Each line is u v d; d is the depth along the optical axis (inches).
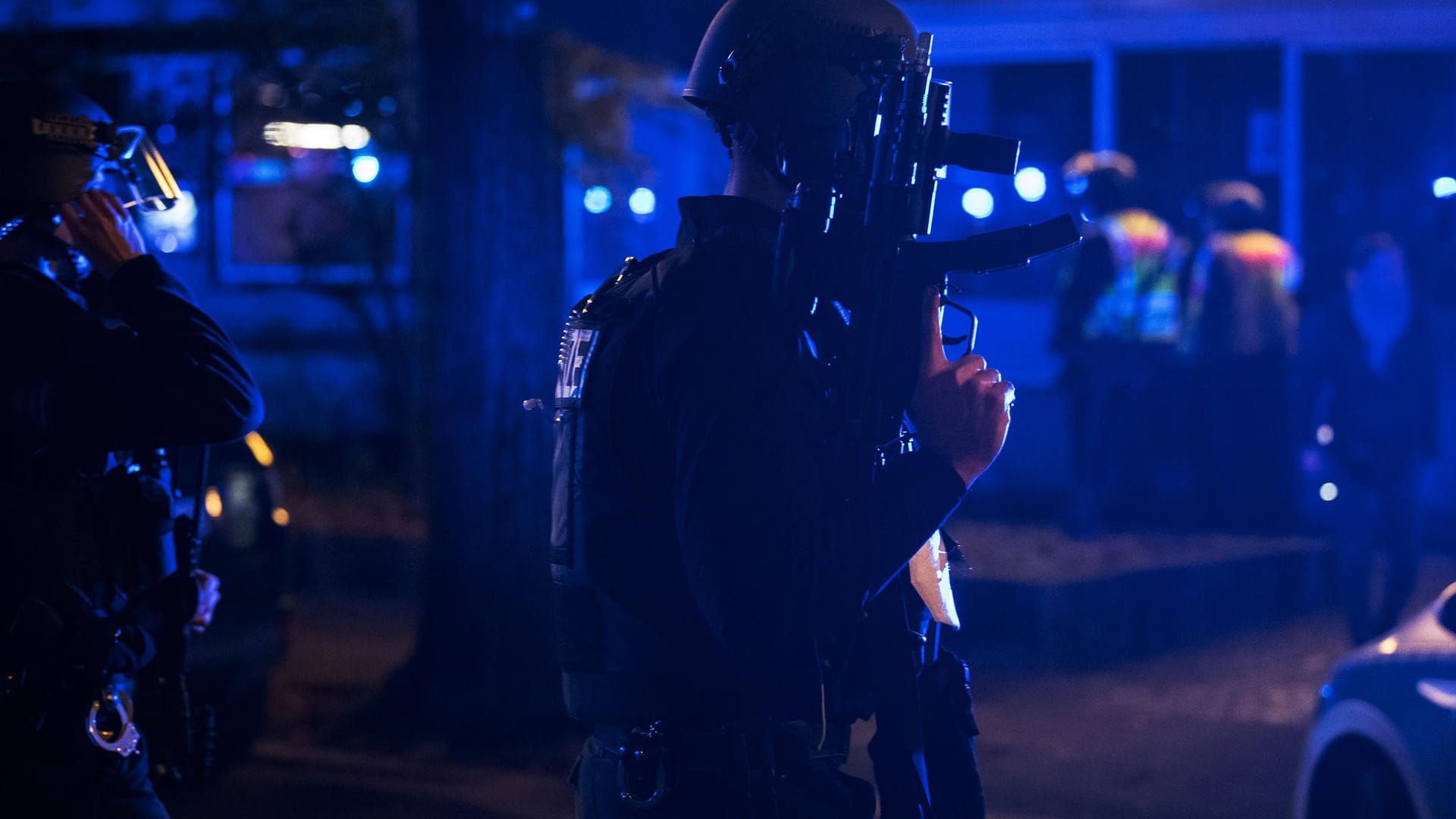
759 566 143.6
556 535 165.6
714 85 169.3
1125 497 854.5
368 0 805.9
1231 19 890.1
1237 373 820.0
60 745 199.6
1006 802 462.6
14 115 211.6
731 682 159.3
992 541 754.2
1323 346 593.0
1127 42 906.7
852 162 160.9
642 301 159.3
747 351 150.7
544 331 520.4
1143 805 459.2
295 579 456.1
